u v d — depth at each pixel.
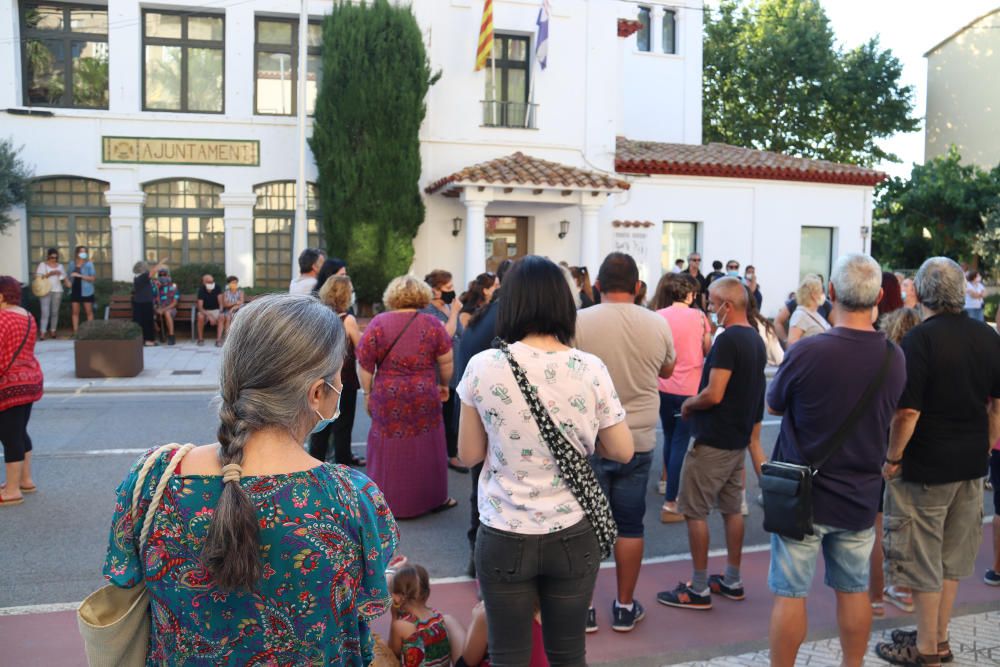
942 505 3.80
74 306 16.97
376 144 16.97
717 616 4.47
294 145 18.31
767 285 20.91
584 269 11.73
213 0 17.72
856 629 3.38
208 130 17.97
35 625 4.21
